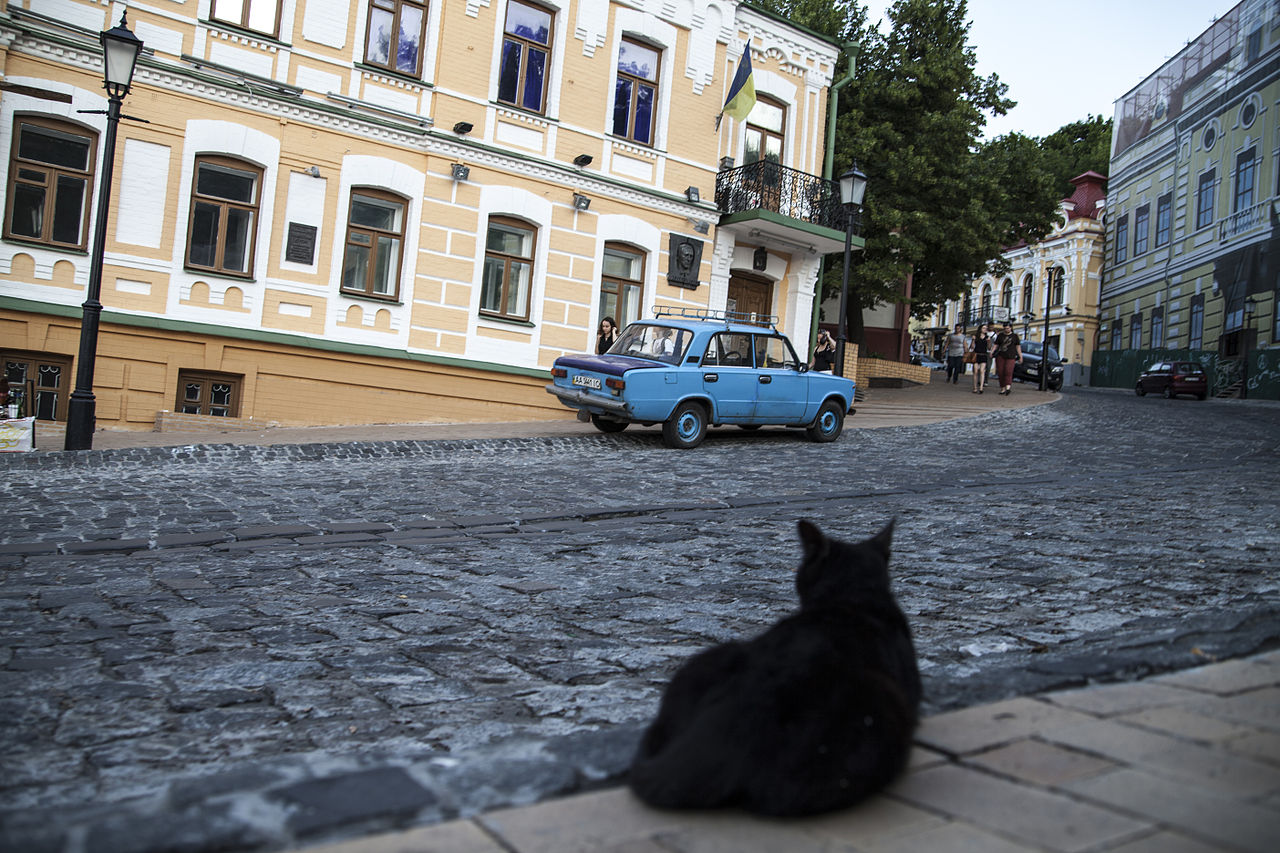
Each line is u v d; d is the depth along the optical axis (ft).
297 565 21.91
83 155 47.19
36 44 45.44
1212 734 9.01
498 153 57.47
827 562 9.75
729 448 47.24
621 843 7.00
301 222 52.08
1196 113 133.69
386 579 20.58
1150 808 7.43
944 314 236.43
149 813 7.30
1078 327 173.88
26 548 22.72
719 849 6.89
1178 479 36.50
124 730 11.82
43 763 10.72
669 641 15.90
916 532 25.66
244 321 50.67
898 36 99.09
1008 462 43.01
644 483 35.78
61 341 46.44
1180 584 18.53
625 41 63.41
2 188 45.03
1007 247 112.06
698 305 67.46
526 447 44.65
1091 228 172.96
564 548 24.16
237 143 50.08
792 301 74.18
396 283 55.52
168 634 16.11
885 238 94.32
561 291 60.90
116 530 25.18
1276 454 46.96
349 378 53.67
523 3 58.85
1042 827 7.18
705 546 24.43
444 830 7.24
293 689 13.41
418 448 42.52
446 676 14.05
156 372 48.42
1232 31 125.08
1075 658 11.70
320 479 34.76
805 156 73.26
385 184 54.29
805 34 71.61
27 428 37.29
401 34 55.11
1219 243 126.11
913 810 7.53
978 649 14.48
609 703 12.72
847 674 7.90
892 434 54.95
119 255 47.44
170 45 48.49
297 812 7.32
